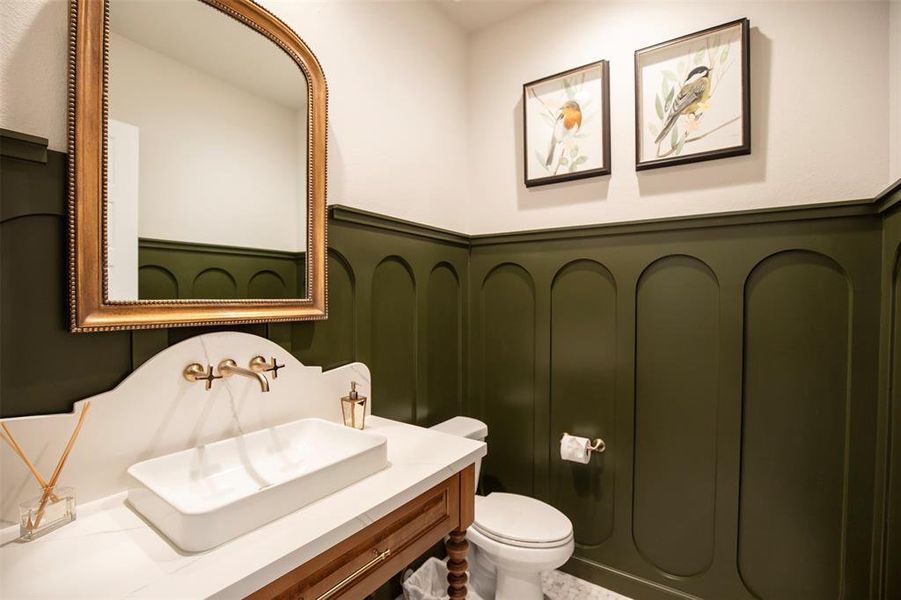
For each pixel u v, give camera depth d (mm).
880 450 1412
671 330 1765
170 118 1086
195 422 1109
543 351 2080
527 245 2123
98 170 940
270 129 1324
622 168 1902
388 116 1821
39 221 882
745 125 1621
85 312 923
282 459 1241
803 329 1537
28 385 869
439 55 2127
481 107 2311
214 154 1185
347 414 1475
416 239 1942
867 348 1439
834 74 1503
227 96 1214
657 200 1824
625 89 1893
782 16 1583
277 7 1389
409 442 1350
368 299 1696
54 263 902
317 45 1520
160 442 1043
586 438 1921
